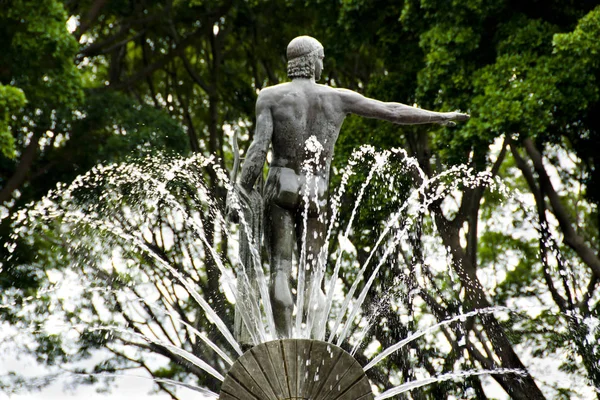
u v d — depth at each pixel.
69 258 16.34
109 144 18.25
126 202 14.81
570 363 16.36
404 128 17.91
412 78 18.59
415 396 15.00
